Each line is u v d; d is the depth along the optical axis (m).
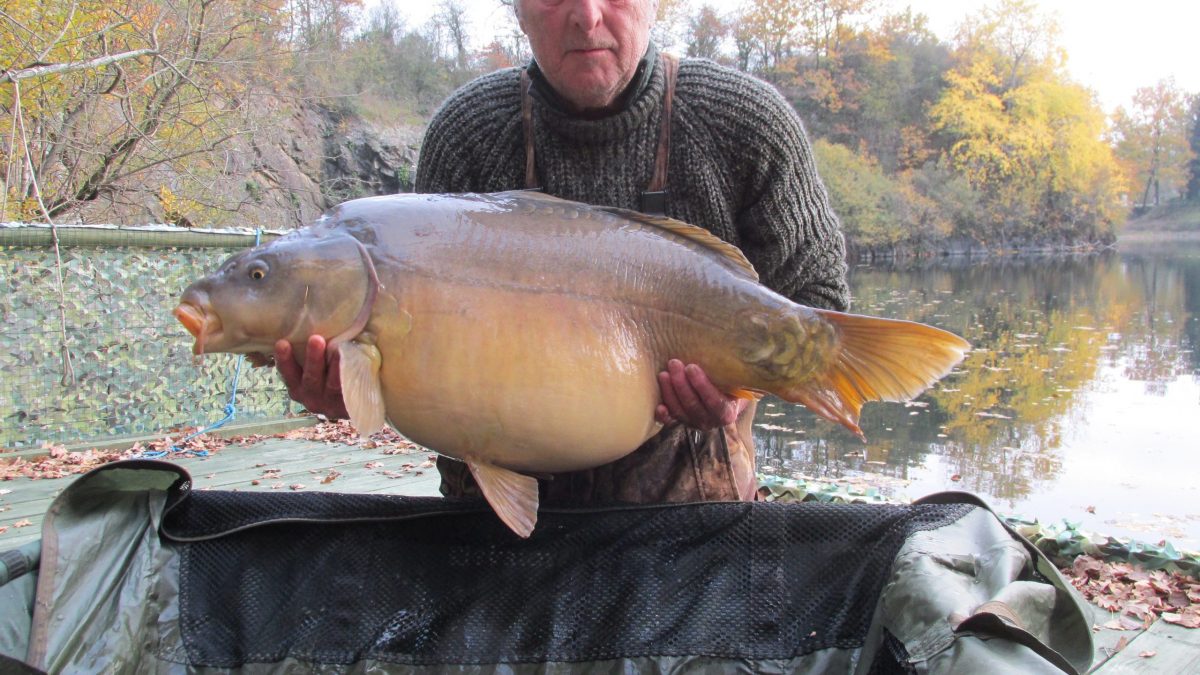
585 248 1.69
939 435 8.14
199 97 10.21
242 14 10.98
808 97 34.59
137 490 1.87
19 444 5.08
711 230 2.05
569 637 1.84
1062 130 37.53
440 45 28.34
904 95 36.53
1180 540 5.30
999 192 36.88
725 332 1.71
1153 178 59.06
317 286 1.58
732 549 1.86
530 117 2.04
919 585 1.51
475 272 1.61
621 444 1.70
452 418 1.61
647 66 1.94
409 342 1.59
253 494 1.90
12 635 1.61
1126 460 7.20
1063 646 1.53
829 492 3.47
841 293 2.20
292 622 1.84
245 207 14.38
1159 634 2.45
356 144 22.77
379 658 1.82
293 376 1.67
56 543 1.69
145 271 5.49
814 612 1.79
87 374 5.30
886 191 33.31
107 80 9.98
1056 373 11.12
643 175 2.01
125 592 1.76
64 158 10.09
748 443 2.28
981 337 13.97
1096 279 25.75
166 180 11.38
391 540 1.89
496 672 1.81
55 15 8.52
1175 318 16.34
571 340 1.63
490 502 1.63
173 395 5.66
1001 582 1.49
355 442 5.27
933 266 31.69
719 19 34.03
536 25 1.84
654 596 1.85
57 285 5.16
